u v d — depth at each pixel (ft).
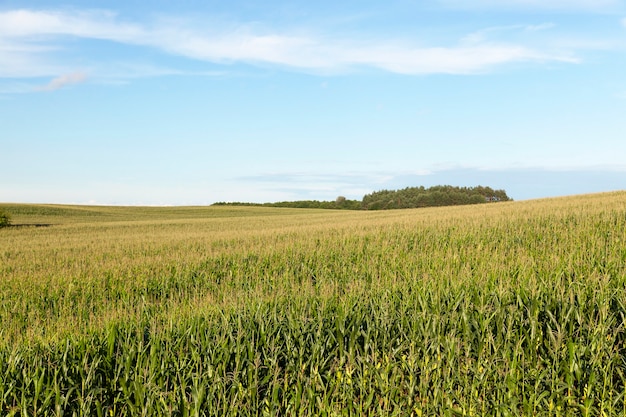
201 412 18.70
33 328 27.89
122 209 346.95
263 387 21.13
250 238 83.61
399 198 423.64
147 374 20.12
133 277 52.60
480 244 51.47
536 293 24.75
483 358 21.45
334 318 24.89
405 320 23.89
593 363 19.33
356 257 56.70
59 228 168.25
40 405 19.39
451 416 18.37
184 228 157.58
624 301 23.40
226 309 27.25
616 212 70.38
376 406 19.66
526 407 18.19
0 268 62.54
